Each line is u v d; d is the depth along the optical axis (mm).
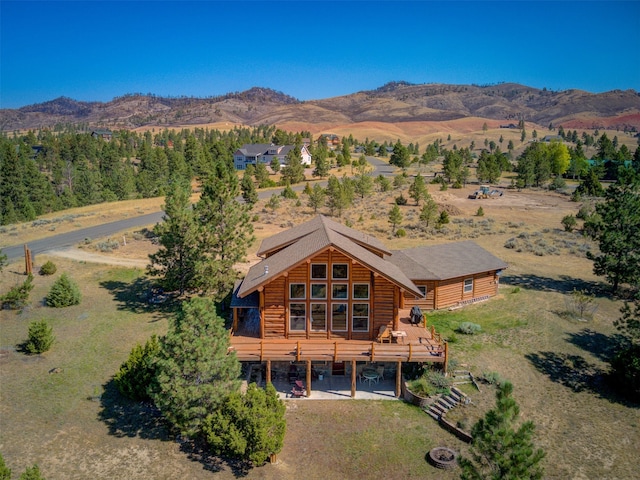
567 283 42344
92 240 55062
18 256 48375
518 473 14203
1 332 31938
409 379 26484
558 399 25359
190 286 37188
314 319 27234
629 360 25703
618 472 20484
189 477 19469
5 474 15375
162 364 20438
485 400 24703
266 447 19672
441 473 20281
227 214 36250
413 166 139125
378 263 27906
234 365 22094
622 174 38625
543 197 90125
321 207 76250
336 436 22562
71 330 32469
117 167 124312
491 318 34281
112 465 19922
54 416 22953
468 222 67438
